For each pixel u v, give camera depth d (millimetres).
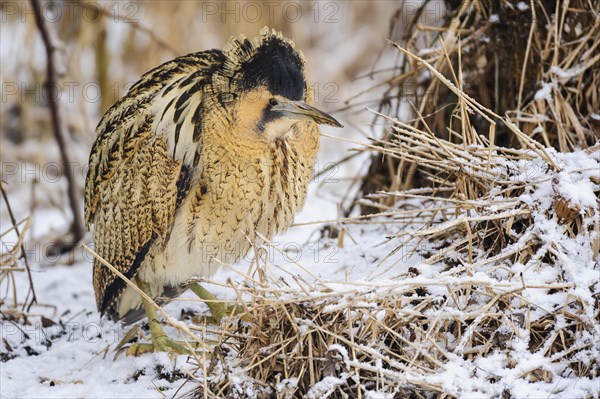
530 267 6727
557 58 8805
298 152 8031
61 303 9188
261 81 7613
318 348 6625
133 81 14320
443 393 6223
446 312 6512
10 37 13930
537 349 6602
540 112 8680
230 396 6508
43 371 7578
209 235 7926
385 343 6738
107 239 8180
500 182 7195
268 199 7977
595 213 6754
